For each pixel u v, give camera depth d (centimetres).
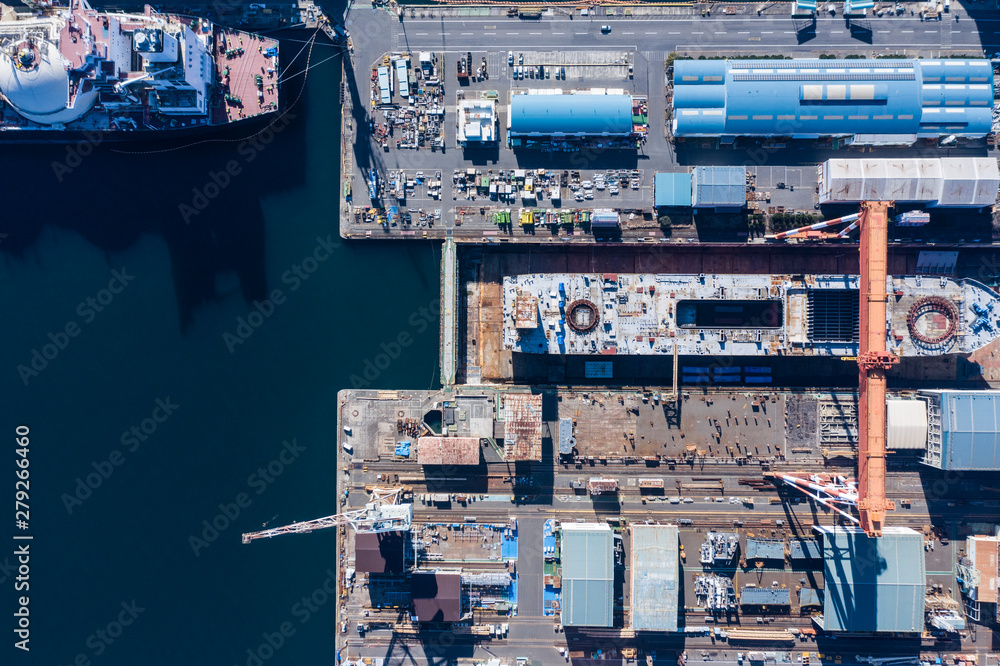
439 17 11588
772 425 11519
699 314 11725
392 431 11744
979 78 10950
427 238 11712
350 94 11662
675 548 11194
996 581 10931
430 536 11675
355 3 11619
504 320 11294
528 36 11575
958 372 11675
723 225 11425
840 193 10956
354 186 11700
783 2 11412
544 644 11612
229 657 11694
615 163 11550
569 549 11131
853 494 10481
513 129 11256
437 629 11669
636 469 11619
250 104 11412
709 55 11494
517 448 11200
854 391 11412
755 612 11500
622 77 11556
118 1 11656
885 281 10031
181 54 10375
